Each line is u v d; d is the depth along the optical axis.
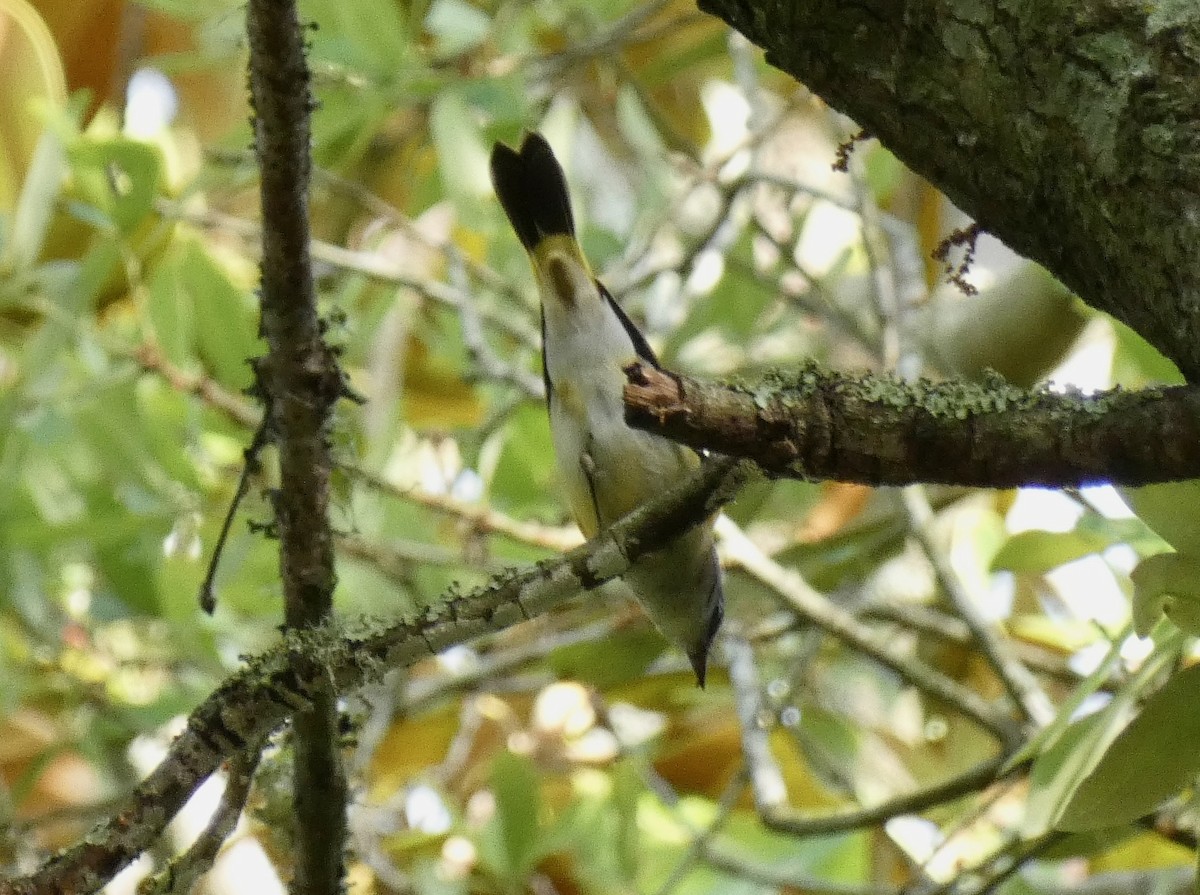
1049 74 2.90
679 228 10.47
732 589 9.11
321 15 7.59
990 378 3.12
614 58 9.02
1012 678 7.39
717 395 3.04
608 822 8.26
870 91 3.17
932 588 9.71
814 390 3.07
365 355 8.80
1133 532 6.29
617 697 9.31
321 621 4.48
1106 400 2.91
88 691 8.30
